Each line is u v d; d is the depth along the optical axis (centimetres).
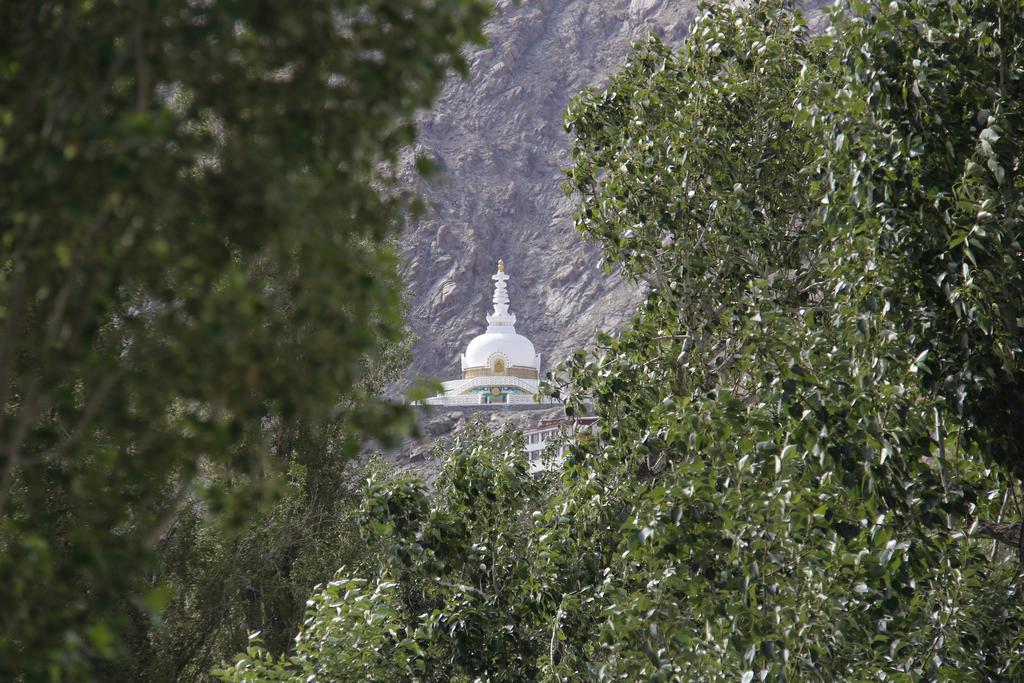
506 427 6212
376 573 6231
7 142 991
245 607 6328
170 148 1015
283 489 1144
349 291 1055
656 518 2556
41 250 968
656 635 2552
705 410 2578
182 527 5572
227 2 941
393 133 1096
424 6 1021
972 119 2598
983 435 2569
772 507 2362
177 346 1009
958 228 2473
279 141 1011
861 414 2412
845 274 2684
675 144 4006
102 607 1062
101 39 962
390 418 1090
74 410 1155
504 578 3925
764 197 4112
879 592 2422
